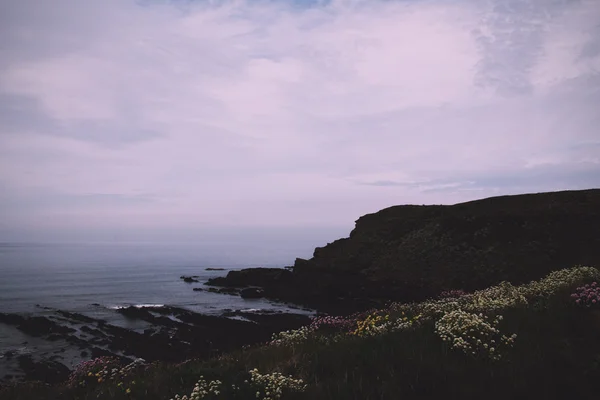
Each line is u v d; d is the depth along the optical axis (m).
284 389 6.34
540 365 6.36
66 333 33.12
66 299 53.66
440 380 6.15
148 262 152.00
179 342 28.22
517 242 43.03
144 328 34.75
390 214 62.03
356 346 8.20
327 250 61.31
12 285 70.56
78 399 8.12
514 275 38.41
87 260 162.25
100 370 9.81
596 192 44.88
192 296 56.97
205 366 8.72
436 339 7.93
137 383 7.92
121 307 46.31
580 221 41.84
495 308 9.90
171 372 8.29
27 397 9.14
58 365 24.23
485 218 49.00
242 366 8.14
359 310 41.41
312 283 54.06
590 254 37.03
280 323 34.06
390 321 10.62
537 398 5.63
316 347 8.73
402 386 6.03
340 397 5.90
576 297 9.43
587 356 6.65
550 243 40.62
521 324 8.37
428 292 41.81
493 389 5.80
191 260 168.25
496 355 6.90
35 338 31.67
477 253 44.34
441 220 53.38
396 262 50.16
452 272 43.47
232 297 55.72
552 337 7.60
